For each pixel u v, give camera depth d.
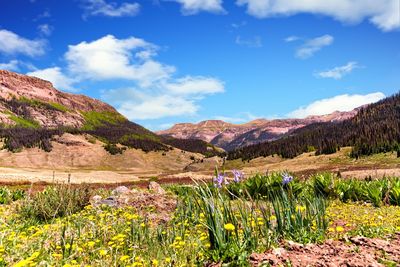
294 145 157.50
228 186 15.12
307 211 7.24
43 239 8.03
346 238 5.82
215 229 5.55
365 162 90.44
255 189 15.66
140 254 6.80
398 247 5.29
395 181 17.56
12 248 7.18
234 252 5.11
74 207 12.25
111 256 6.68
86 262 6.56
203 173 84.12
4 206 15.13
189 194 10.62
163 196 15.12
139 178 81.31
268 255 4.97
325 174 20.16
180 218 9.45
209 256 5.43
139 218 9.69
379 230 7.19
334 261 4.75
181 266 5.68
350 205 14.94
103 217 10.55
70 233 8.44
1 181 43.84
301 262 4.75
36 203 11.84
